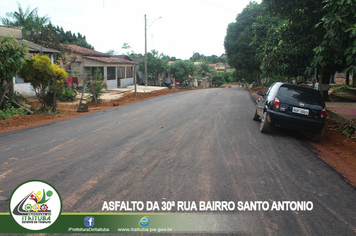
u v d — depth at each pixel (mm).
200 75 58188
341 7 6719
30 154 5562
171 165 4996
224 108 13383
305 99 7363
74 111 12344
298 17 9250
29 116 10086
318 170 5004
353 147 7008
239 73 45188
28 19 22906
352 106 12969
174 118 10188
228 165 5066
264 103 8242
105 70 23859
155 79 39938
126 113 11508
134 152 5754
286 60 13469
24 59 10273
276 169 4945
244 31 33875
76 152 5711
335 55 8359
